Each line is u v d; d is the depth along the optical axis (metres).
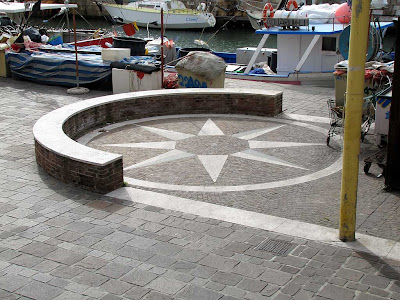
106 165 9.06
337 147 11.98
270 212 8.64
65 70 18.09
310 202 9.05
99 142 12.25
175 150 11.72
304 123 13.84
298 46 19.22
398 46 8.91
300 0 25.91
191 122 13.89
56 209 8.51
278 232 7.80
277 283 6.45
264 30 19.00
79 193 9.16
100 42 24.91
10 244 7.37
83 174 9.25
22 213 8.35
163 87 16.75
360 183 9.88
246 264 6.89
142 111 14.30
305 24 18.44
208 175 10.31
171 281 6.49
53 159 9.72
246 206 8.88
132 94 14.34
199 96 14.66
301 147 11.97
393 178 9.42
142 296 6.18
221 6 48.16
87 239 7.52
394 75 8.99
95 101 13.58
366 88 12.87
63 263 6.89
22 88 18.03
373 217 8.40
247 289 6.32
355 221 7.55
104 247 7.30
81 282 6.46
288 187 9.72
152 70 16.44
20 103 15.88
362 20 6.96
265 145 12.09
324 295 6.20
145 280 6.51
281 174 10.38
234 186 9.79
